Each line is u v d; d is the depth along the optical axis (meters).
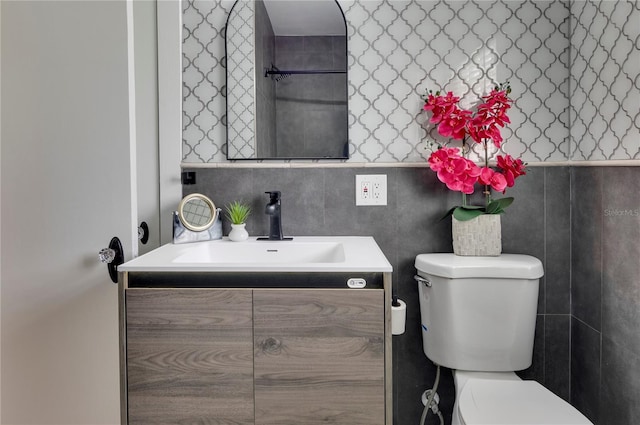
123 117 1.30
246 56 1.66
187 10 1.66
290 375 1.10
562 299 1.63
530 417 1.12
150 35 1.64
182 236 1.49
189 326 1.10
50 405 1.35
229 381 1.10
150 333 1.11
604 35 1.38
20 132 1.34
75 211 1.32
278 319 1.10
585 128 1.50
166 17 1.63
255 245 1.50
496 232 1.53
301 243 1.50
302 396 1.10
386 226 1.65
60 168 1.33
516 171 1.54
